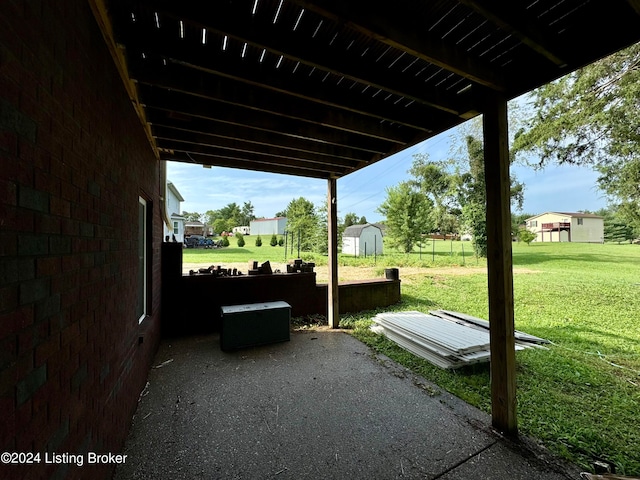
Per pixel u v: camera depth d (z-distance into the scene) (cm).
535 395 270
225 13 150
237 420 235
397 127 308
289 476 178
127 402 216
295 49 171
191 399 266
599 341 415
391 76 209
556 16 161
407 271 1068
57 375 106
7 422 77
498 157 218
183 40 176
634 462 187
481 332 396
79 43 128
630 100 551
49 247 101
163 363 347
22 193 85
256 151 353
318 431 222
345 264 1255
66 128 115
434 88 229
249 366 341
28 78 88
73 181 122
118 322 191
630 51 538
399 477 177
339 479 176
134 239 247
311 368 337
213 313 477
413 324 426
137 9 152
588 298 676
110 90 174
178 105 245
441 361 336
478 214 1363
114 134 184
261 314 411
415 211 1488
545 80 189
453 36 177
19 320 84
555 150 681
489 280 229
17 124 83
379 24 152
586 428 221
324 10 138
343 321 529
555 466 185
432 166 1642
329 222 501
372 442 209
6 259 77
